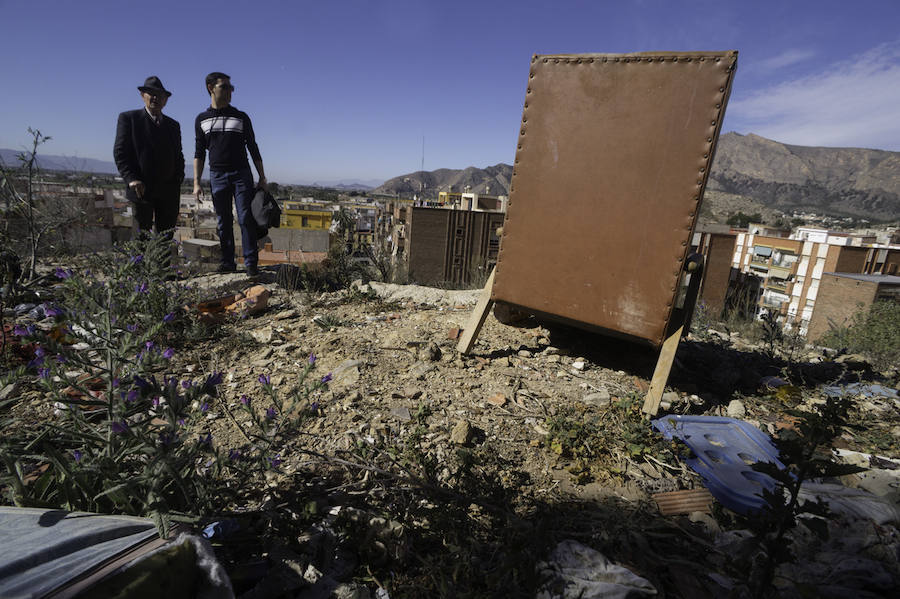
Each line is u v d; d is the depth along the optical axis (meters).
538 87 2.93
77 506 1.42
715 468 2.27
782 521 1.39
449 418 2.59
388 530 1.67
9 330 3.12
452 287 7.99
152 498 1.33
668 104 2.51
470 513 1.91
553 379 3.22
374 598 1.48
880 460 2.52
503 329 4.13
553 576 1.50
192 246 6.21
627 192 2.68
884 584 1.53
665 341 2.78
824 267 49.03
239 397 2.65
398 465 2.13
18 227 4.78
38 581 0.93
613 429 2.60
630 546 1.77
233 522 1.53
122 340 1.64
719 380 3.40
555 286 2.99
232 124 4.91
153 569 1.04
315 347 3.51
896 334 6.04
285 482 1.98
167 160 4.78
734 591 1.49
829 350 4.93
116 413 1.47
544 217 3.00
